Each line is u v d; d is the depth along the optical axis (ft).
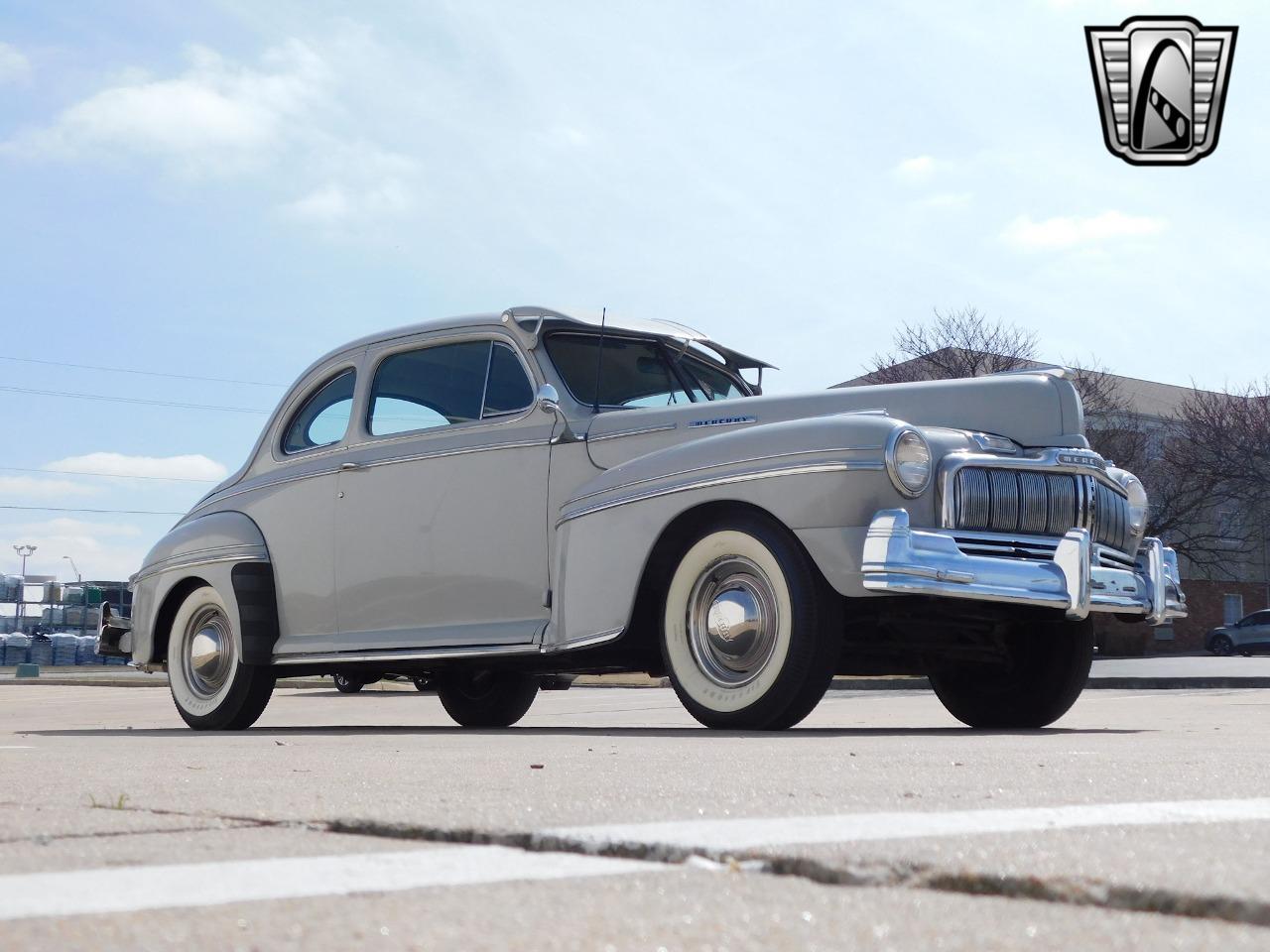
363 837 6.47
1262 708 29.68
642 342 20.40
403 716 33.55
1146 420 127.13
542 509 18.58
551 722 26.96
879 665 18.56
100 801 8.16
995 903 4.65
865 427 15.53
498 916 4.43
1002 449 16.52
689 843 5.79
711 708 16.26
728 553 16.30
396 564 20.01
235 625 21.42
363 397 21.21
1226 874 4.99
